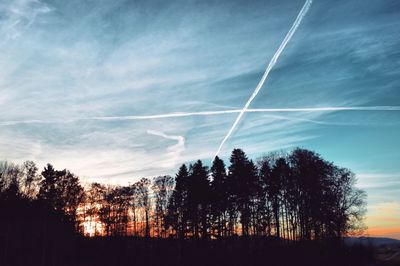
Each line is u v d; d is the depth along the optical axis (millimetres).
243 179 57219
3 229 54250
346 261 53188
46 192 62844
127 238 70562
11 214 56312
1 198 58875
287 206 61250
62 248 59781
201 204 59312
